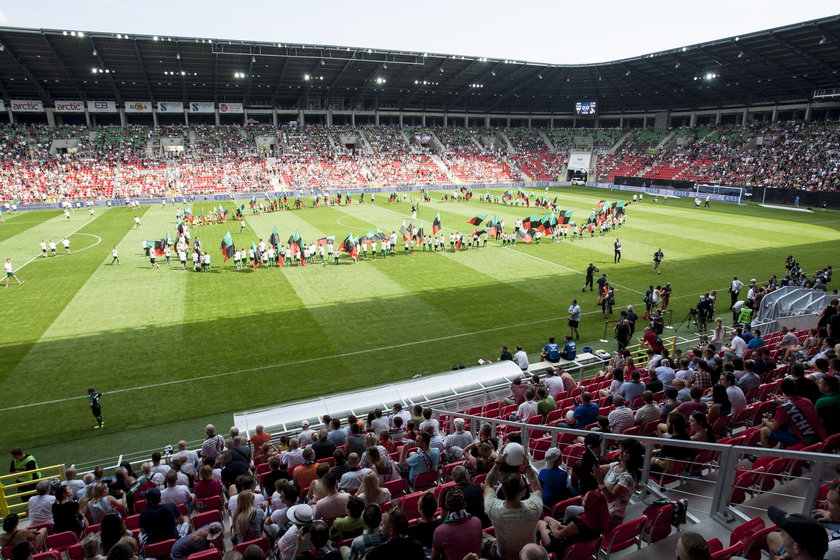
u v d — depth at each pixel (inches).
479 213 2679.6
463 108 4677.7
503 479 254.1
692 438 350.9
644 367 759.7
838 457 221.8
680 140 4170.8
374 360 937.5
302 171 3678.6
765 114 3959.2
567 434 491.5
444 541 225.5
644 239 2012.8
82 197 2960.1
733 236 2058.3
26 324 1096.2
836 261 1626.5
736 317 1053.2
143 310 1182.3
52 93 3408.0
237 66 3230.8
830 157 3152.1
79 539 398.0
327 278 1459.2
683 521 284.5
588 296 1304.1
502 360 839.1
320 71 3462.1
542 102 4712.1
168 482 407.8
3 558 319.0
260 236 2031.3
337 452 400.2
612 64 3656.5
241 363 920.9
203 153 3622.0
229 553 237.3
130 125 3663.9
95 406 714.2
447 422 662.5
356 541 244.5
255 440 562.9
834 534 197.5
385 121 4616.1
